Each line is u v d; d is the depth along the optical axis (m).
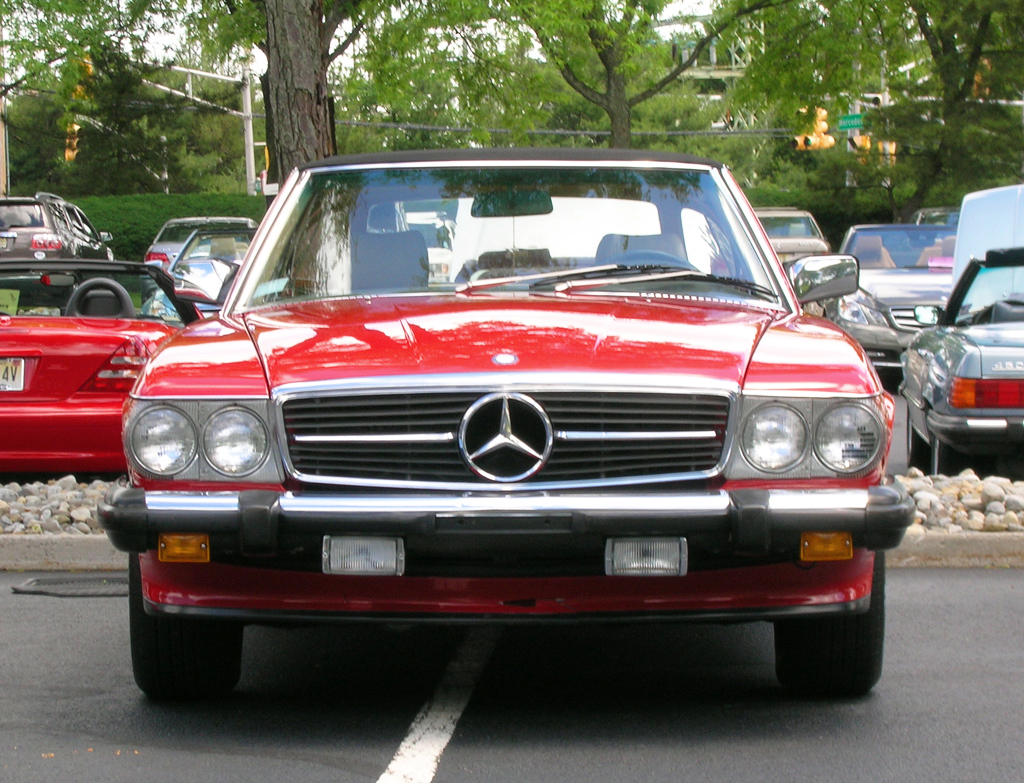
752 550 4.08
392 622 4.21
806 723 4.50
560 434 4.17
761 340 4.51
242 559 4.23
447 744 4.28
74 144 54.97
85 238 24.88
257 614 4.24
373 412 4.20
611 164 5.71
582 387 4.17
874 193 46.31
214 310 5.49
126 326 8.77
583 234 5.43
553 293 5.14
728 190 5.68
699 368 4.27
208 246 26.09
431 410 4.18
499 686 5.00
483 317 4.64
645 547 4.09
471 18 26.27
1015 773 4.00
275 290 5.32
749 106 37.38
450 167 5.68
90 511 7.61
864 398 4.27
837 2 30.88
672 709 4.68
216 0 25.98
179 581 4.27
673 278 5.28
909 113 38.03
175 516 4.13
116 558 7.25
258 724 4.50
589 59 29.94
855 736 4.35
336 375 4.23
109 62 37.34
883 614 4.62
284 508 4.10
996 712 4.61
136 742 4.31
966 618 5.98
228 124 81.56
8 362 8.51
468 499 4.08
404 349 4.35
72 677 5.10
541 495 4.10
